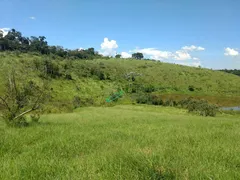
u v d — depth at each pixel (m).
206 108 55.69
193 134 11.65
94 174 5.52
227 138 10.57
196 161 6.36
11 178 5.54
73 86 116.56
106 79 142.12
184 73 179.50
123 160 6.43
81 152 8.41
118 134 12.34
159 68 187.75
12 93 18.44
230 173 5.46
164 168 5.66
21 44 184.38
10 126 16.61
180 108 78.31
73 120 23.88
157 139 10.20
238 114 66.62
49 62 120.88
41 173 5.89
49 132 13.25
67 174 5.59
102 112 48.56
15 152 8.46
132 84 142.12
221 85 161.50
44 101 19.81
